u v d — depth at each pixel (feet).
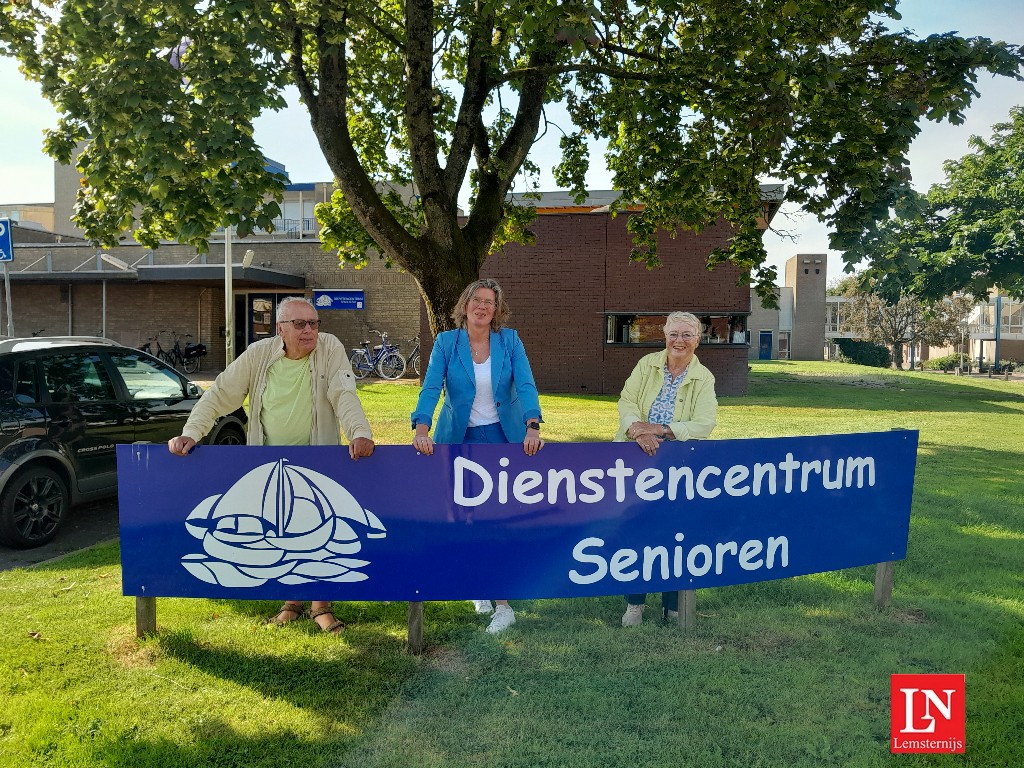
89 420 19.39
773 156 23.54
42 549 18.07
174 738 8.66
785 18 22.39
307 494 11.22
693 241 61.41
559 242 62.59
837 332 225.35
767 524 12.17
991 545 17.02
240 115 17.67
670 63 26.94
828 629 11.93
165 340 77.61
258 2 18.08
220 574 11.36
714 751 8.45
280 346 12.10
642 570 11.67
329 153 23.93
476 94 26.73
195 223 18.62
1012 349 200.13
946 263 72.95
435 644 11.41
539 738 8.68
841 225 21.63
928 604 13.11
